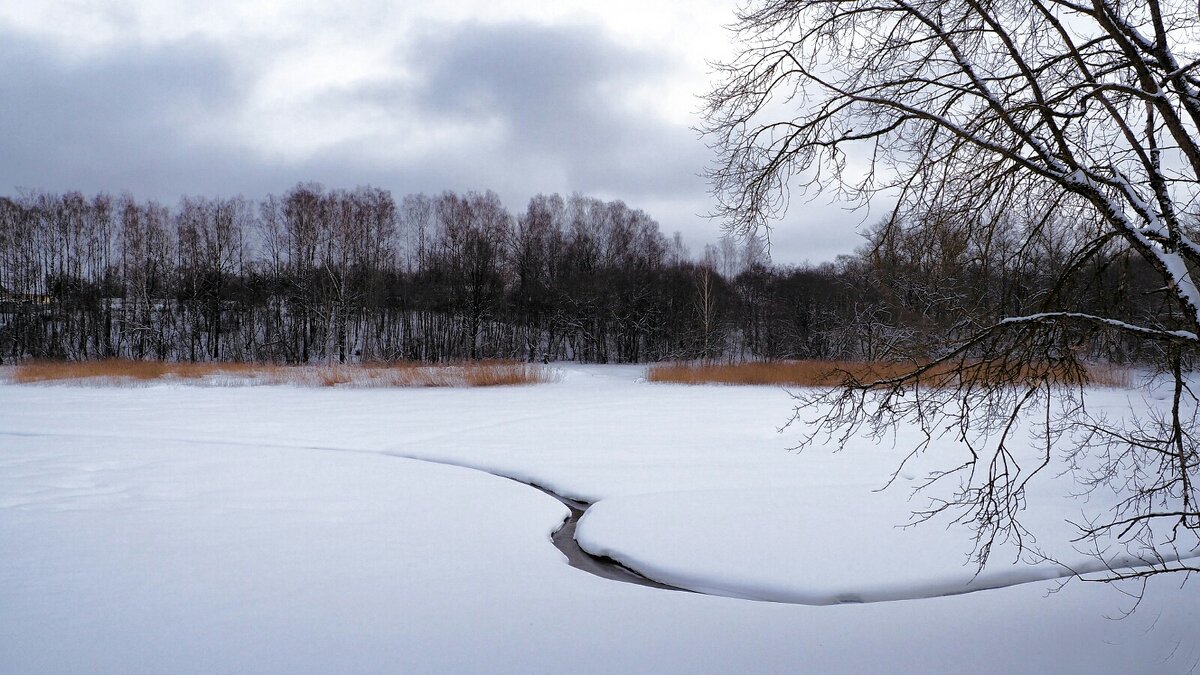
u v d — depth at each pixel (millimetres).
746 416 15445
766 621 5145
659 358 45969
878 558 6465
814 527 7359
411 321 51094
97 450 11742
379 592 5641
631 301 48844
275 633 4891
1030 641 4750
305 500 8516
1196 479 8164
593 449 11672
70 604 5367
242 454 11414
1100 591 5555
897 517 7672
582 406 17438
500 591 5691
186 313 47531
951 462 10375
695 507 8148
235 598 5492
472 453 11445
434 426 14227
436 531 7320
